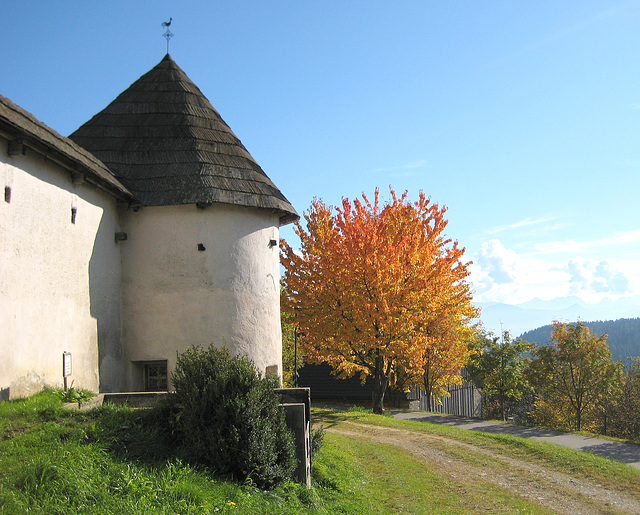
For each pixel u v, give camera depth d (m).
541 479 14.90
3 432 7.28
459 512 10.90
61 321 10.87
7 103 9.49
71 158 10.69
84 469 6.35
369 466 13.42
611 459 18.77
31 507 5.48
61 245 10.98
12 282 9.25
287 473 8.12
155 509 5.96
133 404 9.80
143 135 15.22
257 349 14.61
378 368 24.52
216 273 14.16
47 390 9.92
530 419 45.09
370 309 20.77
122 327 13.89
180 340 13.83
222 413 7.62
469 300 25.48
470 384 47.03
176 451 7.50
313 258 23.06
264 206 14.77
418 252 22.06
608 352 32.91
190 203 13.91
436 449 17.17
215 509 6.34
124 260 14.04
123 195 13.41
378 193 24.03
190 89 16.64
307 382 34.44
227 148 15.57
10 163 9.34
